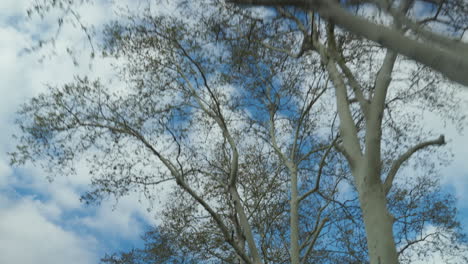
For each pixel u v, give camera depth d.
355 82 8.78
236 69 13.05
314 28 9.89
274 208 15.09
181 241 14.69
